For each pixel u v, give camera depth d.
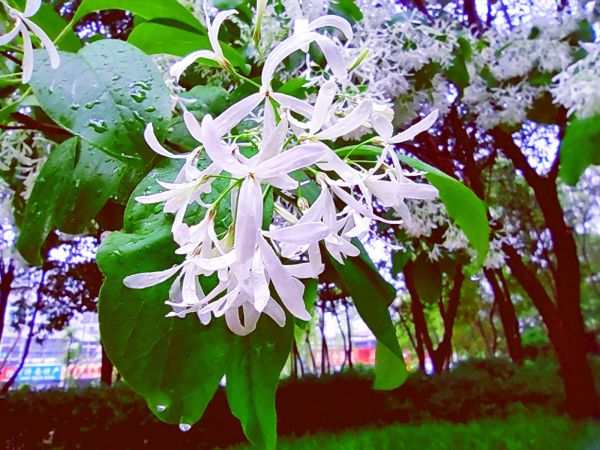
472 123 0.90
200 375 0.15
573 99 0.39
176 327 0.15
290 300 0.12
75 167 0.21
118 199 0.22
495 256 0.61
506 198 1.84
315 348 5.18
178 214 0.13
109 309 0.14
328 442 1.28
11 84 0.19
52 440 1.40
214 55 0.15
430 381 1.73
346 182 0.14
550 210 1.28
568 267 1.31
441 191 0.21
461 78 0.47
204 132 0.12
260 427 0.17
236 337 0.15
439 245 0.53
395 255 0.49
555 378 1.83
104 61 0.15
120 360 0.14
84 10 0.20
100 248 0.15
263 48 0.28
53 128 0.20
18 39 0.20
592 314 3.31
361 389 1.68
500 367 2.03
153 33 0.20
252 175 0.12
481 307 3.52
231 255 0.12
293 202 0.16
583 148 0.44
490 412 1.60
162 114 0.14
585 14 0.62
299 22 0.13
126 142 0.14
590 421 1.22
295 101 0.13
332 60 0.13
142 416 1.43
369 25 0.36
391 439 1.23
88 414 1.41
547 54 0.58
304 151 0.12
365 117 0.13
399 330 3.62
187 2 0.28
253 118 0.19
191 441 1.43
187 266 0.13
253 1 0.28
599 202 2.04
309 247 0.13
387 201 0.14
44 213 0.21
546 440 1.10
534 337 3.40
